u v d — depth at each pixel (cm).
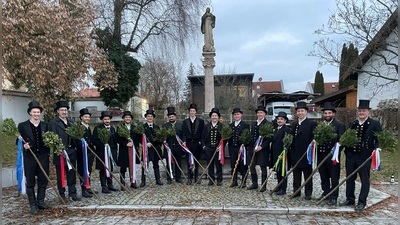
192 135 758
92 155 672
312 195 639
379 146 517
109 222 493
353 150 546
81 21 1108
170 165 744
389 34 1255
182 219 502
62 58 989
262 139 661
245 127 712
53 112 1120
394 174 860
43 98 1076
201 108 2859
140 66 1852
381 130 525
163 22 1772
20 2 809
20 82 1193
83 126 617
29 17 829
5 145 939
